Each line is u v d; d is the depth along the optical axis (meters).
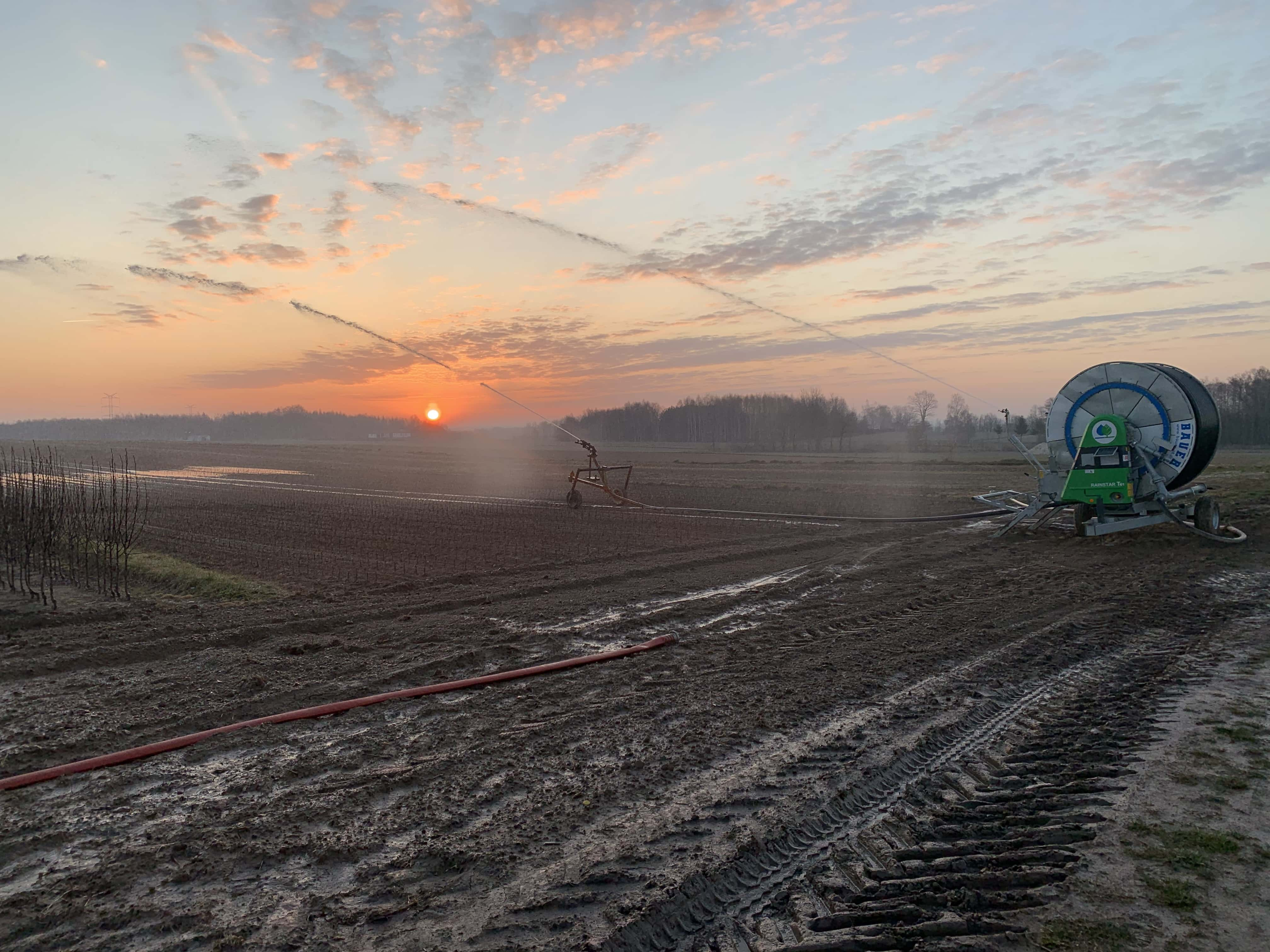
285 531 19.34
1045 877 3.99
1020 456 61.06
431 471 49.53
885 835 4.50
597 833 4.49
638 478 40.00
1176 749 5.54
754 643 8.90
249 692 7.10
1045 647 8.46
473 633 9.34
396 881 4.01
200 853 4.29
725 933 3.61
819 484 35.47
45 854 4.31
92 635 9.12
